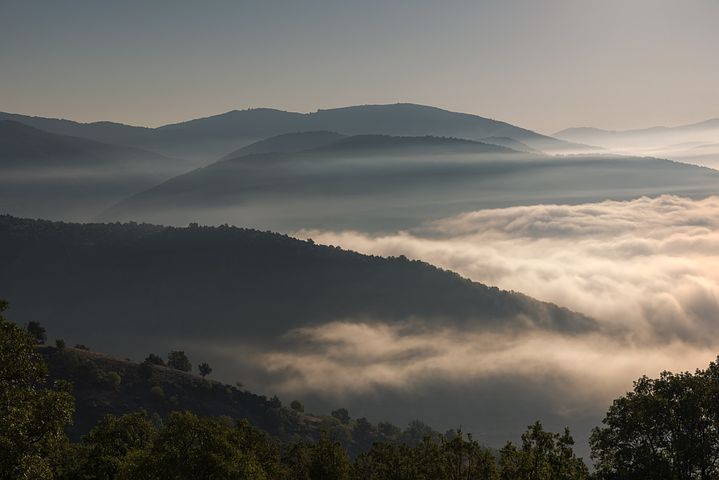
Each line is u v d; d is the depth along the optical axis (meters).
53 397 33.22
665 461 44.06
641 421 45.22
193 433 40.91
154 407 168.12
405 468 46.66
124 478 41.75
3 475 30.52
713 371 47.91
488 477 41.00
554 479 37.91
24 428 31.95
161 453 40.34
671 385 46.62
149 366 182.62
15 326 34.12
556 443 38.97
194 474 39.00
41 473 32.44
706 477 44.56
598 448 48.16
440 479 44.19
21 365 33.22
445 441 45.66
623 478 45.19
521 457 39.34
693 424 45.22
